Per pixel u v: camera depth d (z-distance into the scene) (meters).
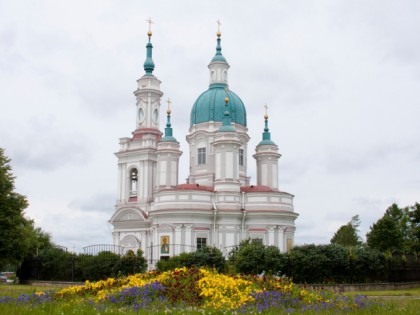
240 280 26.22
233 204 73.94
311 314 20.61
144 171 86.81
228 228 72.88
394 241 89.81
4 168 52.16
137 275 31.47
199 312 20.00
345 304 23.86
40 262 58.28
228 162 77.06
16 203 51.72
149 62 93.81
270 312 20.81
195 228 71.62
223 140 77.31
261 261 48.09
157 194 74.12
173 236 71.19
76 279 54.34
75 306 21.47
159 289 24.73
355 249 50.84
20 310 19.72
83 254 55.22
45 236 87.75
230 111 85.88
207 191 73.88
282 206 75.31
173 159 83.75
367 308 22.97
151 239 77.62
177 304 22.53
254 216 74.12
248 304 22.45
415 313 21.95
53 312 19.36
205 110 85.94
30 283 57.53
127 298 23.72
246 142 87.38
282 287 26.41
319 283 48.03
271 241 73.62
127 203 87.75
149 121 90.50
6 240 50.22
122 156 89.69
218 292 23.78
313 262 47.84
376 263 50.38
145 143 87.88
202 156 84.25
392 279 52.69
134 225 83.81
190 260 50.31
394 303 26.92
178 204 72.00
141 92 91.56
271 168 88.12
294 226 76.69
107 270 52.19
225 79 90.31
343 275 49.28
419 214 78.38
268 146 88.62
